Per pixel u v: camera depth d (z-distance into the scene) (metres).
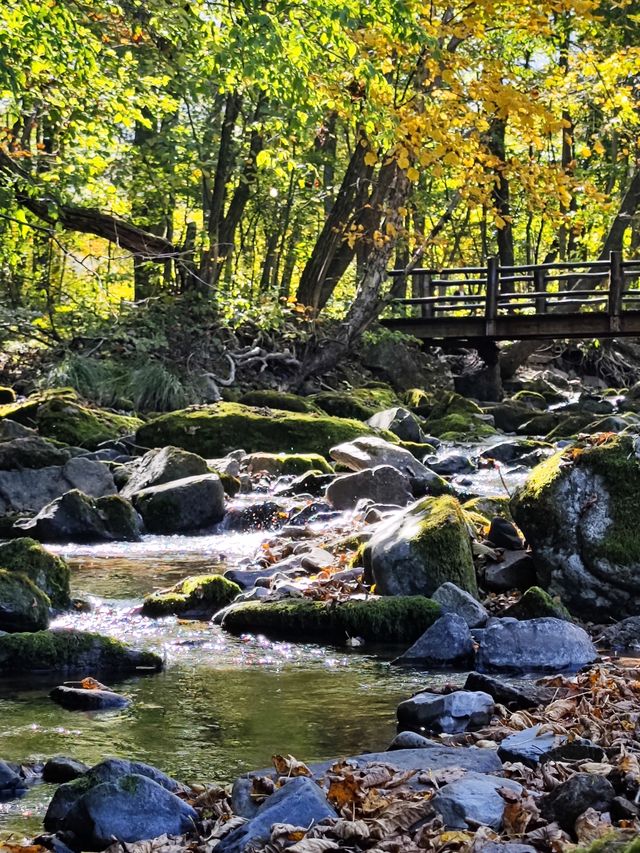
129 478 12.87
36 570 7.41
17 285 21.53
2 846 3.56
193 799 4.03
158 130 20.88
